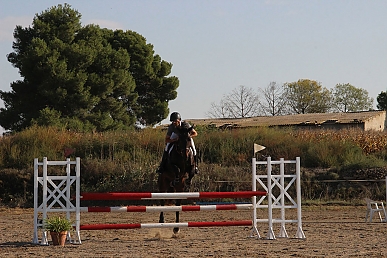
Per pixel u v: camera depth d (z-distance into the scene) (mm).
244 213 19750
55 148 27125
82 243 11203
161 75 49375
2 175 23688
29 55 37812
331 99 78312
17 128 39531
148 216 18734
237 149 27547
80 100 38156
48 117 35594
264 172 24000
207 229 14453
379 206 21016
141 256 9148
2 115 39812
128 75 42562
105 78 40312
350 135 29547
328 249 10086
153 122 48812
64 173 23828
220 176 23703
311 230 13930
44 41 38656
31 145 27047
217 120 50031
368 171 23797
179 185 12867
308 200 22125
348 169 24297
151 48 48344
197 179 23328
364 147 28234
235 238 12188
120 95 43375
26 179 23656
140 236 12820
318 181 23203
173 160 12430
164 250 9977
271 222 12008
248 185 23031
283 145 27594
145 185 23031
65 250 10047
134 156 25906
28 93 39531
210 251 9805
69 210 11109
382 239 11844
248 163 26250
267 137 28406
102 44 44000
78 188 11117
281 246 10586
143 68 46656
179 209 11453
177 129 12484
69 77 37938
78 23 41625
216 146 27938
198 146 27766
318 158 25844
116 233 13469
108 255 9297
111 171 24016
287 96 74562
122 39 47500
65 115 38281
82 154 26891
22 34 40812
